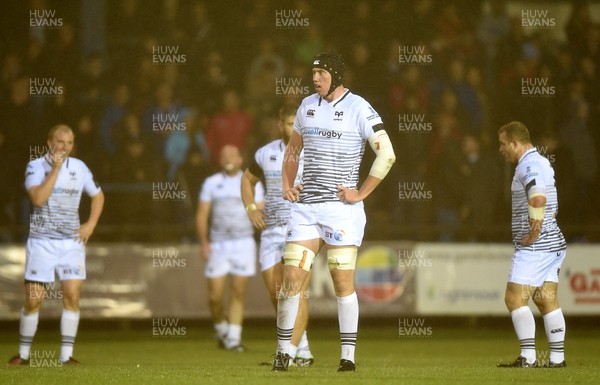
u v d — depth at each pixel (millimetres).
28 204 57344
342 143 27766
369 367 31797
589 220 61156
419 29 66688
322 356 40594
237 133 61188
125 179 57906
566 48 67625
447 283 54312
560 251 32000
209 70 64438
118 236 55062
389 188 59562
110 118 59688
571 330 57156
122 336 53000
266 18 66812
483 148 60875
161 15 66125
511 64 65625
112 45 65750
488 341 50125
